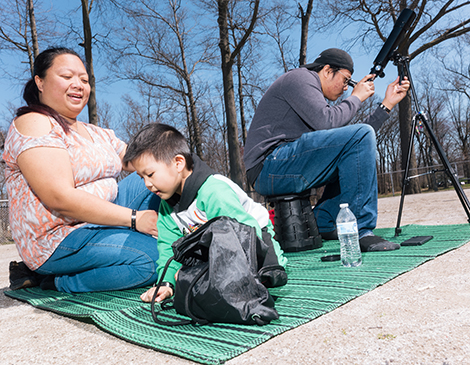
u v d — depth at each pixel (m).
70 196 1.84
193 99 18.55
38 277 2.67
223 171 25.17
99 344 1.35
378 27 13.63
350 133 2.54
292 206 2.89
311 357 1.03
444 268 1.86
